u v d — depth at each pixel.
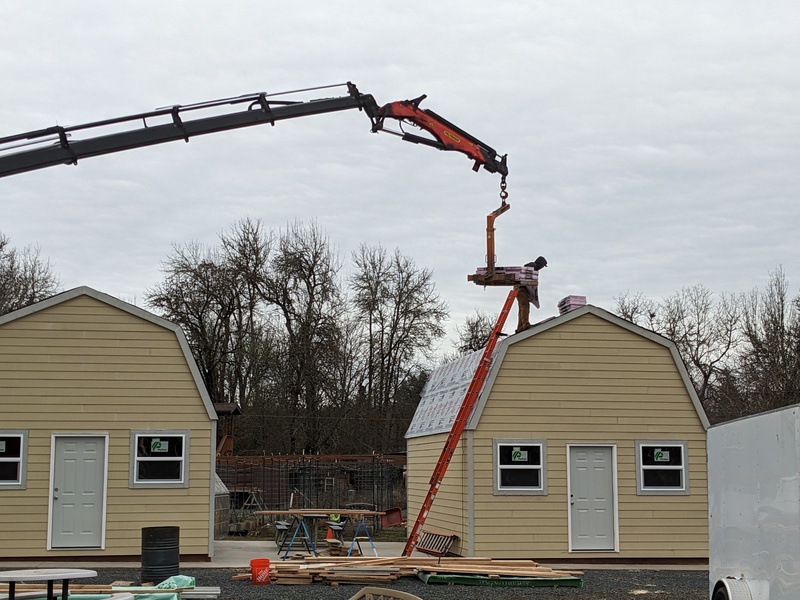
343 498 33.44
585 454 19.44
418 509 23.58
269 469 33.72
